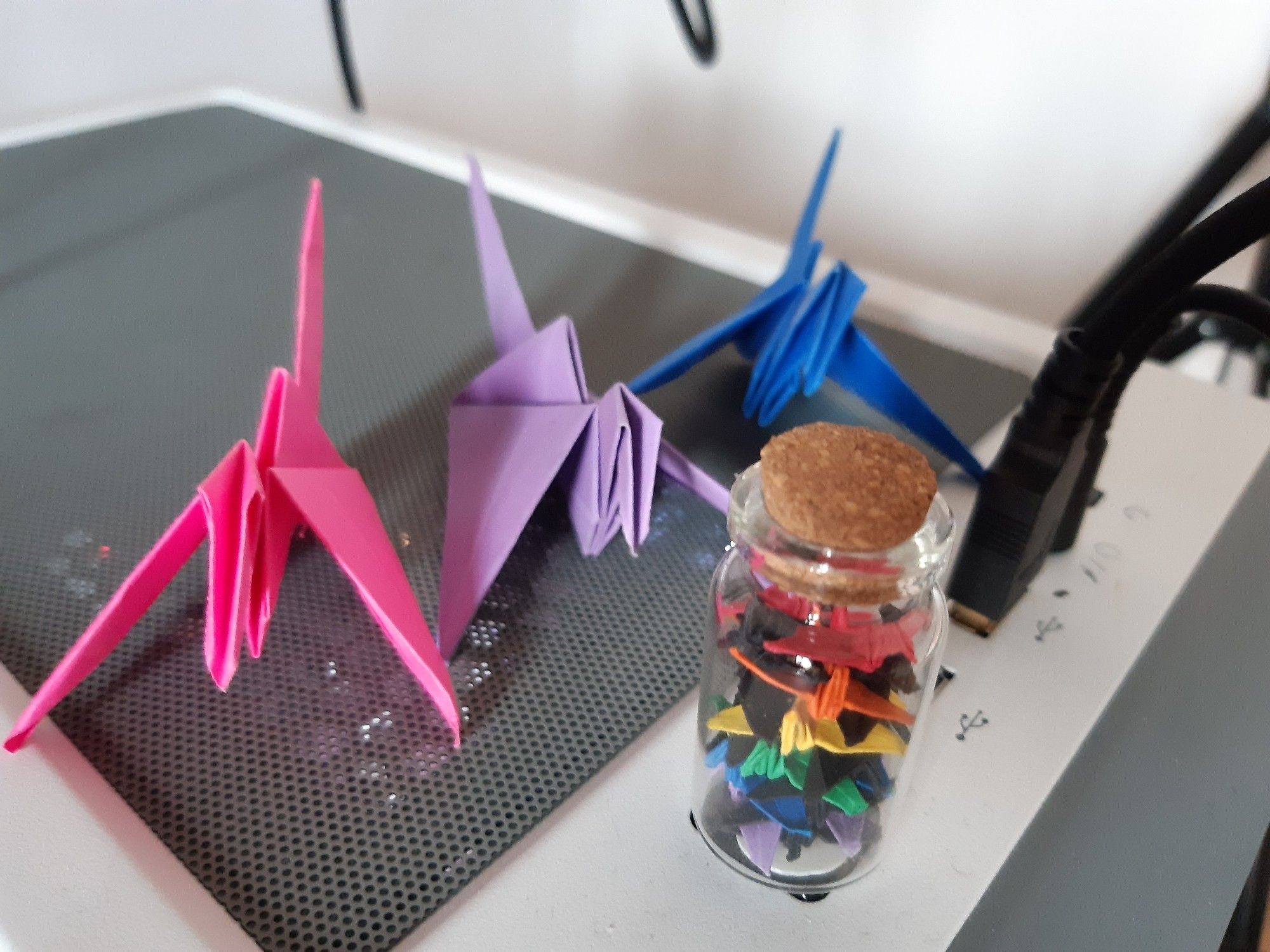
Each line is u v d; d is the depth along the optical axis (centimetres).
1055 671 39
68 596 40
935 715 37
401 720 35
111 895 29
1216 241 30
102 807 31
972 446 52
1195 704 38
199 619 39
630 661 38
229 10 112
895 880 31
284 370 36
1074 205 95
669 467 46
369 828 31
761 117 112
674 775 34
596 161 130
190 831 31
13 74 100
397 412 52
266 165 85
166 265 68
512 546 39
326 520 33
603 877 31
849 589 25
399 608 34
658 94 119
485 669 38
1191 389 57
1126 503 48
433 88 131
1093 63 88
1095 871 32
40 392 53
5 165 82
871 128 104
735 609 30
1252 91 81
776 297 53
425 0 123
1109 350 35
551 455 40
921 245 107
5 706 34
